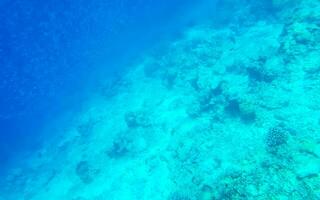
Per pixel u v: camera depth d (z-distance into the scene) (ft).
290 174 17.40
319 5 36.19
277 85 31.01
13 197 52.54
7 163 74.95
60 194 42.50
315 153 18.07
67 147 59.11
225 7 67.51
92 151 48.29
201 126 34.30
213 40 56.59
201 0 103.19
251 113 29.17
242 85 36.63
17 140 89.86
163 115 43.19
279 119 26.84
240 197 17.34
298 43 32.63
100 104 68.95
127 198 31.94
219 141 29.86
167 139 37.35
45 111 102.94
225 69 44.42
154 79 60.95
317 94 26.73
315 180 16.20
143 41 101.81
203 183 25.77
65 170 49.26
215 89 37.09
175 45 65.77
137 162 36.94
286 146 20.34
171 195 28.25
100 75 97.14
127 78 71.20
